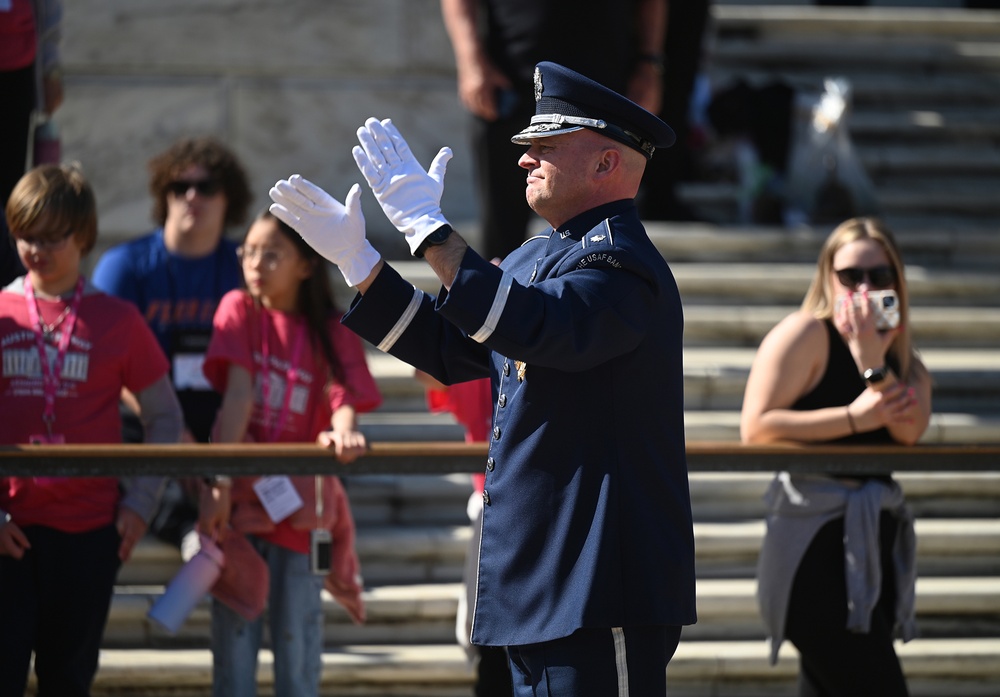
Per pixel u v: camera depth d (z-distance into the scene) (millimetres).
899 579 14703
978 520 20953
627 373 10141
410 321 10734
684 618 10172
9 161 18844
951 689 18453
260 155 27344
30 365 14273
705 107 29531
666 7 26875
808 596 14414
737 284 25016
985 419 22156
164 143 26938
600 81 21031
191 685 17516
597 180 10430
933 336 24781
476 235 26562
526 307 9492
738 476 20938
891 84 32219
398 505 20625
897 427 14555
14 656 13523
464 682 18047
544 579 10055
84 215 14461
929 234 27078
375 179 9836
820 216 27578
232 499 15422
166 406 15047
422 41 27844
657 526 10125
